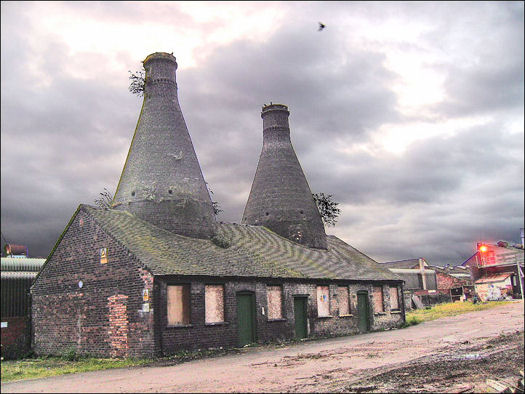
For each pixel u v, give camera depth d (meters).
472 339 22.47
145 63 28.17
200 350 21.02
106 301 21.58
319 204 40.66
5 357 24.12
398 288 33.66
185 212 25.31
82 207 23.56
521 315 32.69
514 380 13.69
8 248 35.12
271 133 34.12
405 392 12.21
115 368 17.56
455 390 12.41
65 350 23.08
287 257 28.36
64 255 24.12
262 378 14.14
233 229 28.95
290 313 25.61
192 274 21.17
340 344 22.92
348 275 29.78
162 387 13.08
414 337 24.53
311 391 12.29
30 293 25.55
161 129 26.64
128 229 23.03
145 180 25.45
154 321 19.61
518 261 49.22
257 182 33.53
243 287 23.53
